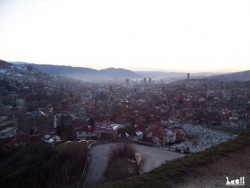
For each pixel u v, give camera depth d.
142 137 57.47
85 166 25.53
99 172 23.67
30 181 25.08
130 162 24.70
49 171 25.58
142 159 27.73
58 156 29.30
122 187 10.06
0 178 28.75
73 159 26.78
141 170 23.05
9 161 35.69
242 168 11.28
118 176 20.02
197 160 12.36
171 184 10.14
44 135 58.03
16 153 39.50
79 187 18.03
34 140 48.97
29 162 30.55
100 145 38.44
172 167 11.70
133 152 29.92
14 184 26.36
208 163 12.11
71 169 22.67
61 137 56.38
